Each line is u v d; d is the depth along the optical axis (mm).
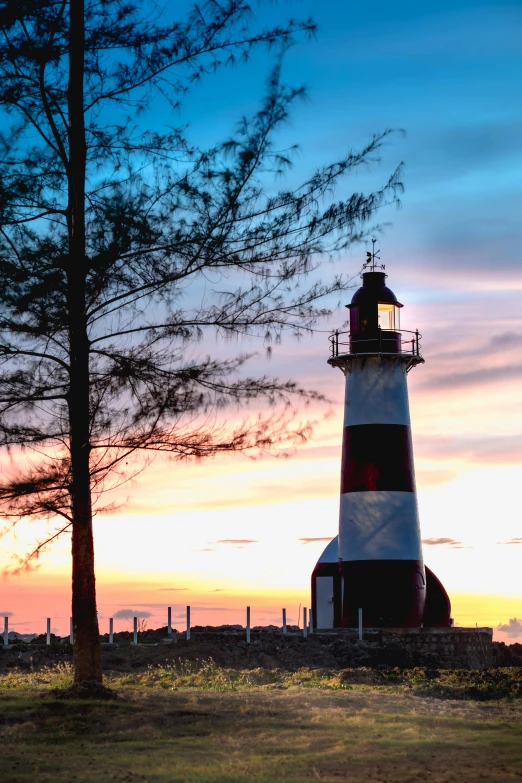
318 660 36219
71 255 21406
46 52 21266
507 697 23562
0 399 21188
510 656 46781
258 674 28047
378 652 38469
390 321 45562
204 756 15750
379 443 43938
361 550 43312
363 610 42812
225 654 34594
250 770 14523
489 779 13734
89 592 21453
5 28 21172
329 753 15828
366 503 43562
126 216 21250
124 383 21453
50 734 17562
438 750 16094
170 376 21578
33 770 14594
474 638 42781
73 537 21469
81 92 21938
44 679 26438
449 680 26562
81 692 20688
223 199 21578
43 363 21812
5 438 21078
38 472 21141
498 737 17266
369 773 14328
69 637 36781
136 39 21844
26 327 21078
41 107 21891
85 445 21172
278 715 19594
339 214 21609
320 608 46031
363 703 21531
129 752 16062
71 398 21438
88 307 21750
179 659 32281
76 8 21828
